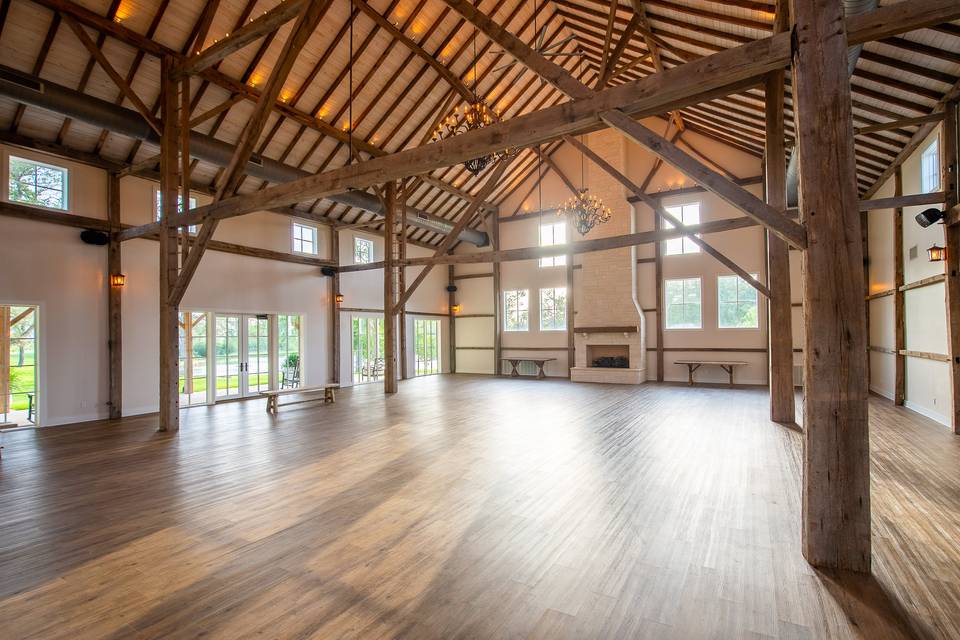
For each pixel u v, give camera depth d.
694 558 2.76
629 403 8.38
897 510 3.41
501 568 2.67
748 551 2.83
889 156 7.36
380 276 12.80
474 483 4.13
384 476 4.37
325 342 11.26
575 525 3.24
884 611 2.22
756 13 5.35
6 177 6.53
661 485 4.02
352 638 2.08
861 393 2.53
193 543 3.05
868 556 2.56
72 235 7.18
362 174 4.39
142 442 5.84
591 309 11.91
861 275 2.52
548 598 2.37
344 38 7.30
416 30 7.71
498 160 8.41
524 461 4.80
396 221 11.56
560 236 13.12
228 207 5.54
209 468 4.70
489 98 9.52
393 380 10.05
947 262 5.74
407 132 9.49
